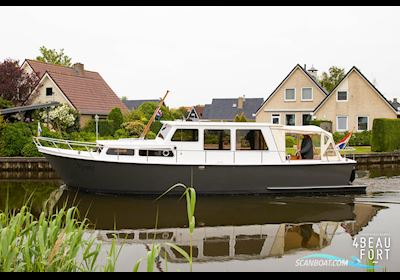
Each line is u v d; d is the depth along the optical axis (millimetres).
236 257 8242
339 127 35969
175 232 9898
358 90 35406
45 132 22062
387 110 34875
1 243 5609
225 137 13773
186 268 7621
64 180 14336
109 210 11898
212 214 11594
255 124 13852
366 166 24531
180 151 13602
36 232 6277
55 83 33500
